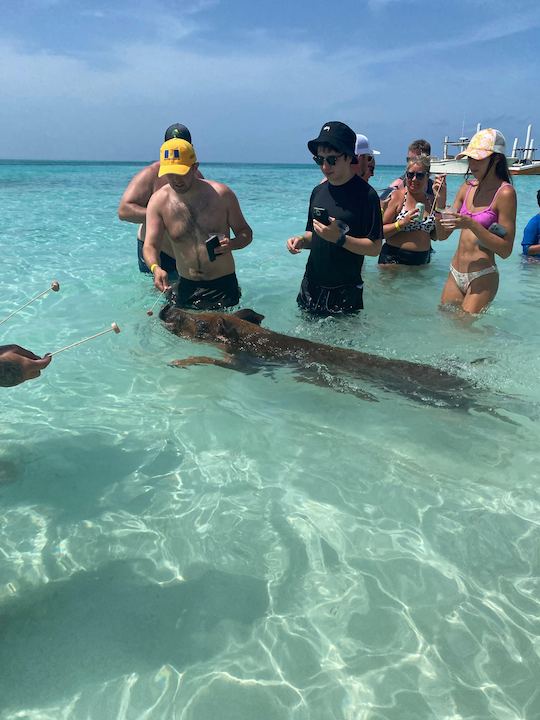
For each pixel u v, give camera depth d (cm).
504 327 559
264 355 469
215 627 222
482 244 556
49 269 780
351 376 441
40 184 2872
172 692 196
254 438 362
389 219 769
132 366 466
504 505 296
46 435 358
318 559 257
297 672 204
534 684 198
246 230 586
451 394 419
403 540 269
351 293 569
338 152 497
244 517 285
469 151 527
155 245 549
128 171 5328
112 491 304
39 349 493
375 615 227
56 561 254
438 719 187
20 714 187
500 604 232
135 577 246
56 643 214
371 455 344
